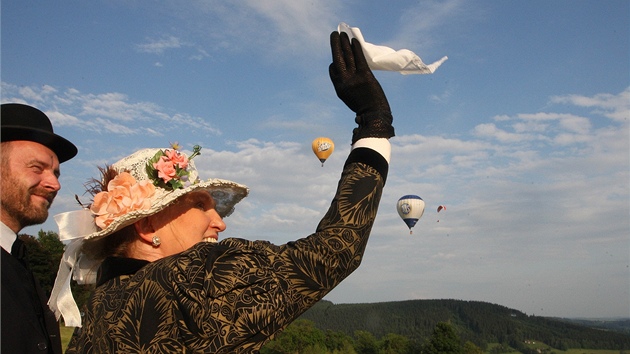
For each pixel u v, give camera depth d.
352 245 1.78
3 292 2.07
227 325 1.65
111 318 1.81
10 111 2.19
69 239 2.27
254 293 1.70
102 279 2.05
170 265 1.83
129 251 2.17
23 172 2.16
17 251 2.38
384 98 2.08
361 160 1.94
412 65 2.08
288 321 1.74
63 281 2.35
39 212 2.22
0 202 2.15
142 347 1.71
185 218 2.26
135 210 2.15
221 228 2.38
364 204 1.83
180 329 1.69
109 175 2.38
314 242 1.77
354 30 2.11
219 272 1.73
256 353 1.70
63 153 2.40
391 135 2.04
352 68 2.06
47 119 2.36
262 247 1.83
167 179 2.23
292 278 1.75
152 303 1.76
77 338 2.34
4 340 2.01
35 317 2.17
